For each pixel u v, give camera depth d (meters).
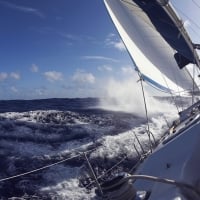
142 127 17.48
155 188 2.36
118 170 10.06
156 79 6.88
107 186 1.87
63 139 14.94
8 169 10.55
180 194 1.96
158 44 7.19
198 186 2.07
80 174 9.73
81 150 12.56
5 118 21.17
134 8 6.96
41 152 12.51
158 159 2.89
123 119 21.47
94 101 43.84
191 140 2.67
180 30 5.65
